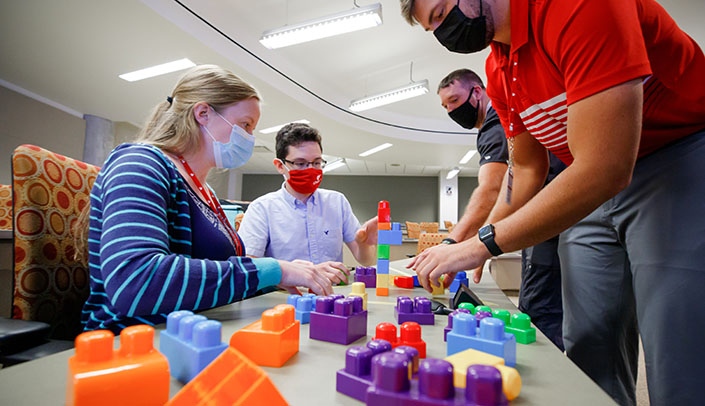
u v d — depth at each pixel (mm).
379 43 3686
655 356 615
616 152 495
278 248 1415
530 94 719
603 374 852
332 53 3852
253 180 10500
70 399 241
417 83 4180
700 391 547
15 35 2902
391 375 258
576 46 522
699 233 585
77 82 3836
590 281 851
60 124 4535
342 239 1552
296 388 303
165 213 606
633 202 694
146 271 503
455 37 725
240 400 243
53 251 735
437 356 396
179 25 2740
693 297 575
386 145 6113
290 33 3039
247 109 831
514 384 279
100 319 580
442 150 6414
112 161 644
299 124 1398
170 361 325
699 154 611
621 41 489
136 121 5195
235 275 563
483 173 1235
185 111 793
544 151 928
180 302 514
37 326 525
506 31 690
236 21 3209
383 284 828
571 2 531
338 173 10602
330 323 434
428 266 640
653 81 629
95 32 2830
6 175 3949
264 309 606
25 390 283
